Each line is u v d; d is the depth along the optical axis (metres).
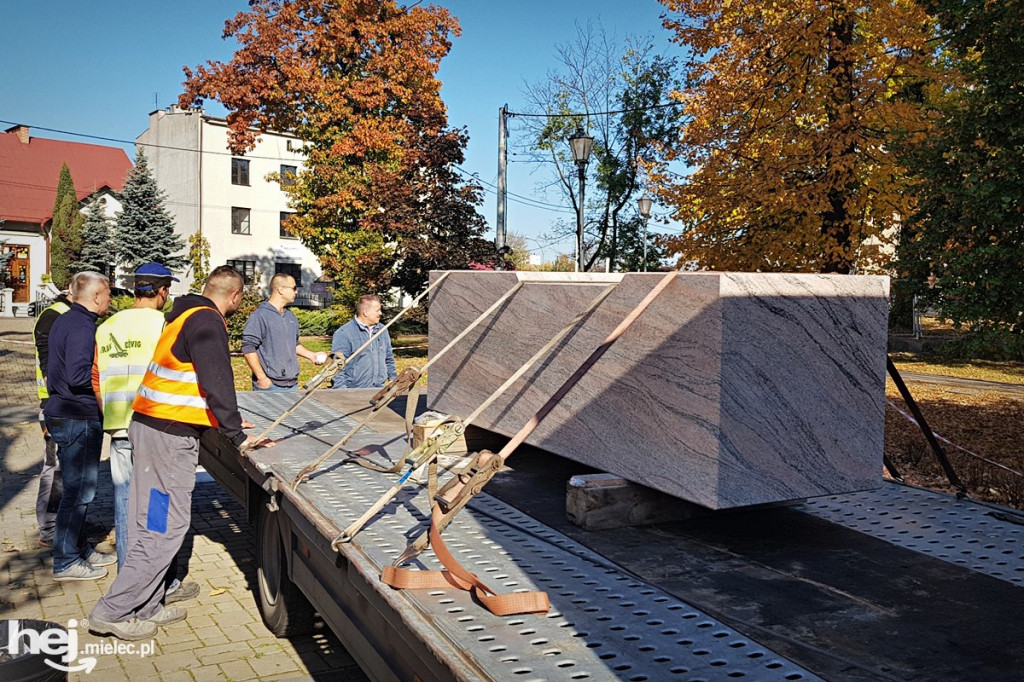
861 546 3.11
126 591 4.66
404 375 3.81
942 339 22.84
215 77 27.20
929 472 8.54
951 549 3.09
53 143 50.16
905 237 8.09
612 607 2.35
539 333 3.96
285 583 4.54
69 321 5.58
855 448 3.21
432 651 2.05
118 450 5.23
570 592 2.46
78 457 5.69
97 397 5.72
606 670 1.91
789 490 3.05
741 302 2.93
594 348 3.54
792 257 12.14
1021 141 7.19
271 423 5.40
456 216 21.77
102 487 8.45
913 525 3.41
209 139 45.94
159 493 4.62
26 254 42.97
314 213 27.28
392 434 5.04
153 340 5.29
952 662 2.10
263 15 27.12
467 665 1.93
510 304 4.22
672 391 3.10
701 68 13.57
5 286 40.91
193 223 46.44
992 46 7.36
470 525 3.20
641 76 26.64
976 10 7.34
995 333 7.57
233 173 46.78
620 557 2.91
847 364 3.20
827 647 2.18
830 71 11.95
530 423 2.60
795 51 12.07
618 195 26.98
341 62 28.08
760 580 2.70
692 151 13.15
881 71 12.05
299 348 7.57
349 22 27.19
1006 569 2.87
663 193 13.01
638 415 3.27
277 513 4.48
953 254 7.45
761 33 12.30
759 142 12.38
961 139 7.49
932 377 18.27
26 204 44.38
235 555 6.43
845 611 2.45
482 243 21.83
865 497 3.89
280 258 48.28
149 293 5.36
